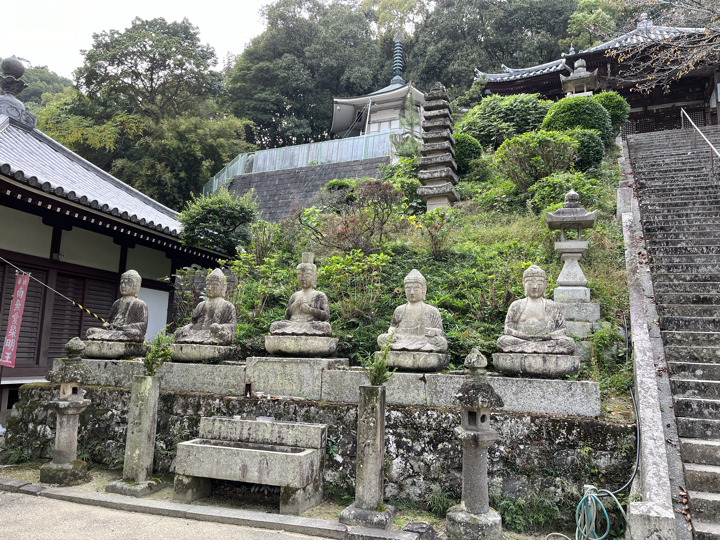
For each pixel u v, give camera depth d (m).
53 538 5.08
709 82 26.70
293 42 43.31
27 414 8.38
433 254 11.61
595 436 5.63
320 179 26.12
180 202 31.58
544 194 13.44
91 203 11.09
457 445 6.07
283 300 11.16
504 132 20.80
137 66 31.38
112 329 8.96
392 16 45.84
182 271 13.23
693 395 6.59
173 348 8.30
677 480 5.30
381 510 5.55
